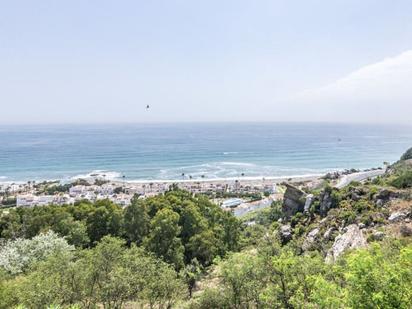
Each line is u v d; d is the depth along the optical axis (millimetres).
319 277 13227
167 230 47000
